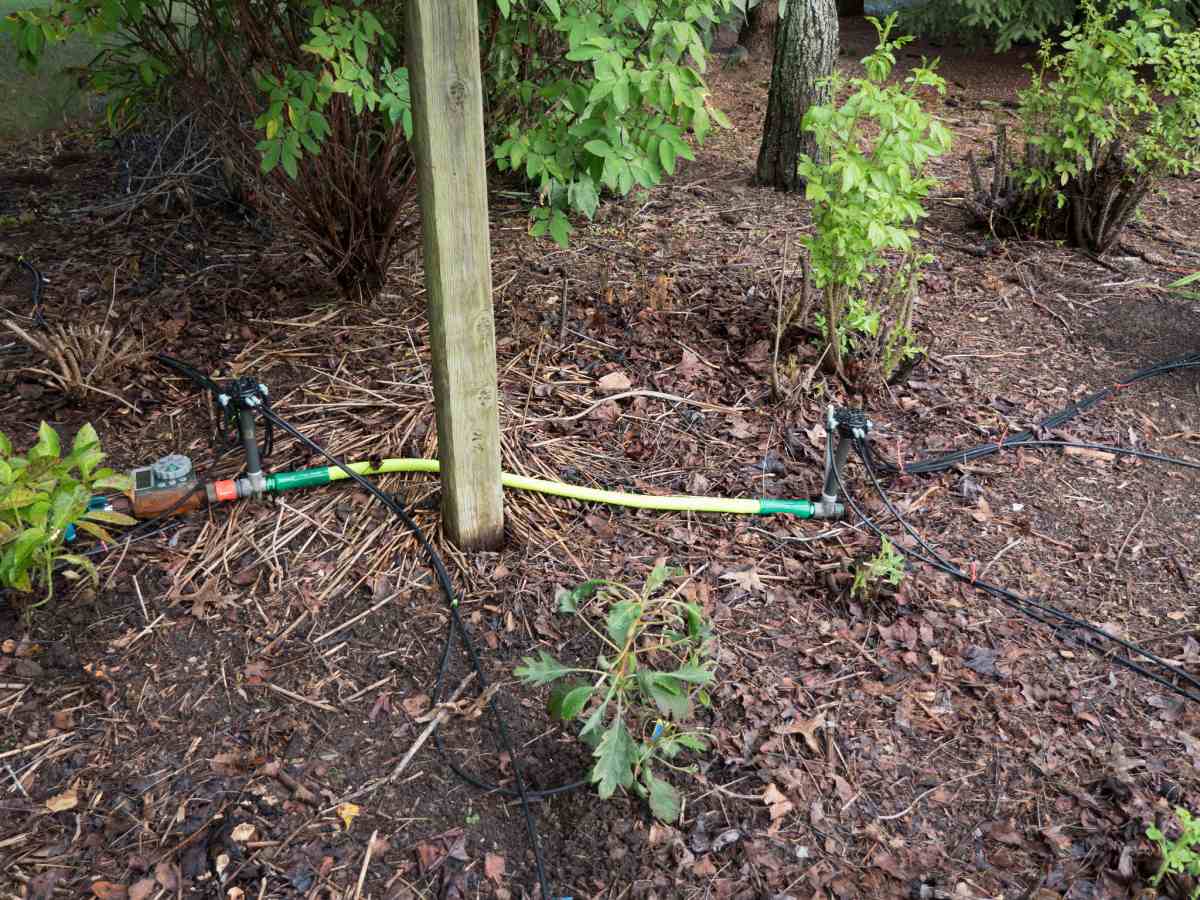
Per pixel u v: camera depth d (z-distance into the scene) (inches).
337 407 144.8
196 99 155.7
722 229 211.2
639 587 117.0
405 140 152.9
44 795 90.6
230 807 90.4
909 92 143.6
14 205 202.2
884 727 102.3
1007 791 96.2
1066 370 167.0
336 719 99.9
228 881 84.4
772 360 159.6
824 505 129.5
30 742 95.3
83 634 107.1
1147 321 181.5
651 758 96.2
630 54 119.7
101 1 129.6
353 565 118.3
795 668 108.8
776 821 92.3
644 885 86.6
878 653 111.2
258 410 122.7
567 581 117.5
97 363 146.8
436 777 95.0
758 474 138.4
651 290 179.9
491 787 94.6
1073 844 91.1
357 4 130.7
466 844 89.3
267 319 167.9
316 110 140.0
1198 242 213.9
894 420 152.4
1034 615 117.0
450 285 102.7
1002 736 101.7
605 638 108.0
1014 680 108.1
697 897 85.8
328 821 90.0
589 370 158.6
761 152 233.6
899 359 155.5
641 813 92.8
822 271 147.5
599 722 95.7
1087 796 95.2
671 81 118.3
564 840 90.4
